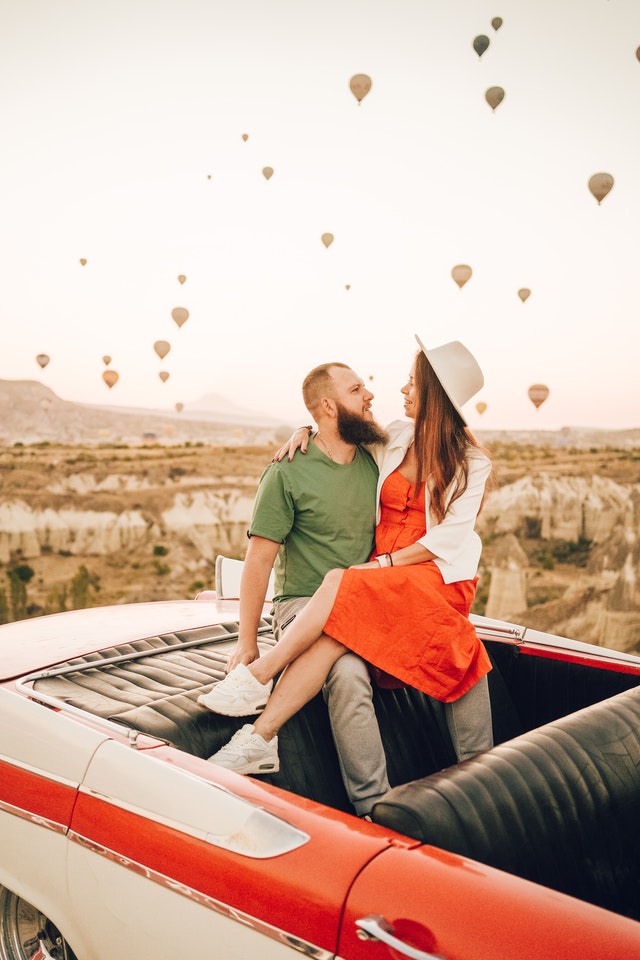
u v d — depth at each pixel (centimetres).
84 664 237
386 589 228
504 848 154
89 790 176
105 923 170
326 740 237
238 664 228
